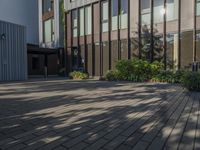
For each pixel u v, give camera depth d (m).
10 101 7.84
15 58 18.14
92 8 20.02
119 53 18.03
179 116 5.59
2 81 16.33
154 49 16.06
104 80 16.84
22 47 18.75
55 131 4.56
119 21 17.98
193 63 13.74
